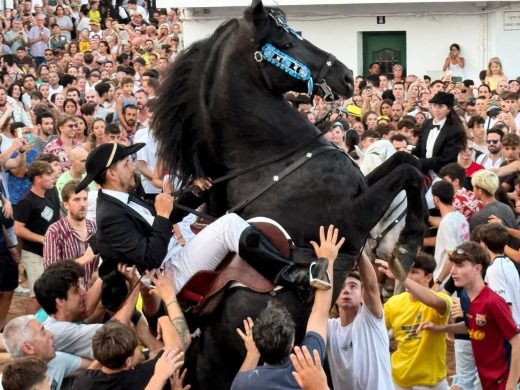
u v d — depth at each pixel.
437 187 10.87
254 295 6.30
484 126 14.09
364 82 19.25
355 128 15.00
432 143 12.82
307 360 5.55
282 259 6.24
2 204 11.27
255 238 6.19
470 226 10.95
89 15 29.41
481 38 23.44
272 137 6.57
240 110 6.60
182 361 6.12
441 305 8.28
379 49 24.03
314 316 6.04
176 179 6.99
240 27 6.69
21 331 6.57
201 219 6.95
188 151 6.80
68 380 6.97
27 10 27.64
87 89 19.31
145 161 11.35
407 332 8.59
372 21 23.80
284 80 6.62
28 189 13.08
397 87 17.94
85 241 9.78
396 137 12.55
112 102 17.30
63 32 27.67
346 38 23.92
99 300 7.30
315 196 6.42
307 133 6.63
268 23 6.62
